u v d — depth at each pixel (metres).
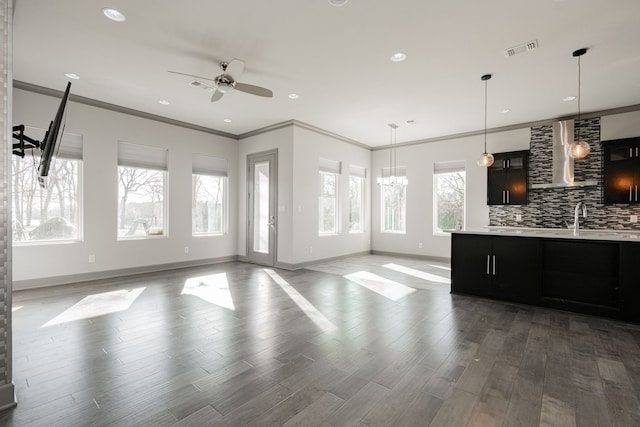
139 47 3.34
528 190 5.87
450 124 6.12
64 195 4.71
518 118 5.73
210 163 6.52
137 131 5.39
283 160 6.09
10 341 1.82
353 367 2.27
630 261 3.22
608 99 4.79
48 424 1.65
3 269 1.81
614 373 2.20
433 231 7.15
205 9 2.72
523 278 3.82
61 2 2.62
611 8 2.65
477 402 1.86
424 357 2.44
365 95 4.64
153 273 5.48
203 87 4.36
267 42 3.24
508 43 3.22
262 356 2.43
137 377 2.12
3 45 1.83
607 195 5.06
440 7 2.66
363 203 8.05
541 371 2.23
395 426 1.65
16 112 4.21
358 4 2.63
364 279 5.17
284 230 6.08
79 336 2.78
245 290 4.43
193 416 1.71
